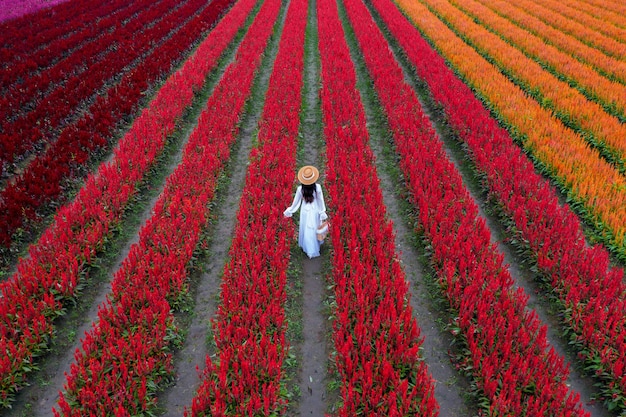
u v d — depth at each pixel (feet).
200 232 28.76
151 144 37.58
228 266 24.95
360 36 71.31
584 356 20.72
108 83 54.85
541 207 29.07
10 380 19.33
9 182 34.01
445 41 69.97
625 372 19.07
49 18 80.69
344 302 22.22
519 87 51.83
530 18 84.94
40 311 22.47
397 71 55.88
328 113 44.73
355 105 46.24
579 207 31.86
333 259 26.17
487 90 50.19
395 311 20.80
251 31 74.64
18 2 92.63
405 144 37.96
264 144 38.04
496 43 68.64
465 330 21.71
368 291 22.94
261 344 20.25
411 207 32.50
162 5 92.32
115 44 67.87
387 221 31.01
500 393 17.93
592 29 80.74
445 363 21.48
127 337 21.02
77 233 27.99
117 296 23.24
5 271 26.71
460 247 26.25
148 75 54.34
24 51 63.87
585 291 22.71
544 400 17.67
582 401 19.57
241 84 51.39
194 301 25.17
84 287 25.72
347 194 30.32
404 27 75.72
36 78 52.29
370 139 43.50
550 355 18.81
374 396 17.75
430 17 84.99
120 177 33.22
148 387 19.31
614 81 57.06
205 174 34.12
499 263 24.68
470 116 41.42
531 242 26.61
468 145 38.52
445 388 20.29
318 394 20.24
